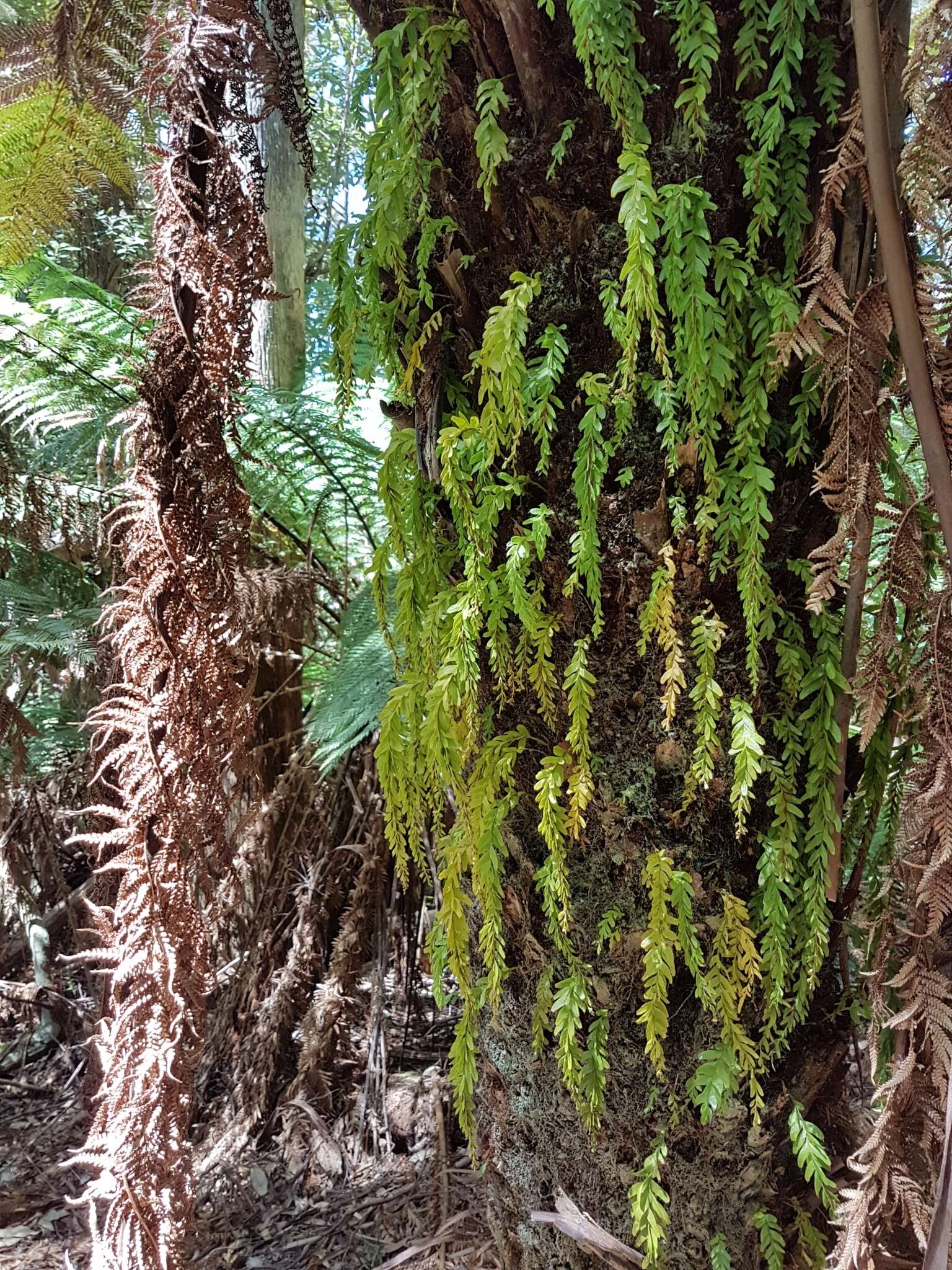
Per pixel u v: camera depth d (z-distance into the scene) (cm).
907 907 63
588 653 66
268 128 170
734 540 62
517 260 65
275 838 162
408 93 61
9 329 167
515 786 71
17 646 151
